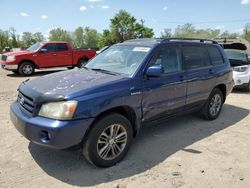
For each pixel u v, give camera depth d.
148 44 4.84
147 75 4.34
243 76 9.58
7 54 14.10
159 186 3.52
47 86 3.91
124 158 4.24
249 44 10.60
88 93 3.65
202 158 4.32
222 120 6.35
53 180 3.62
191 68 5.35
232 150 4.66
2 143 4.70
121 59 4.76
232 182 3.66
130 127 4.16
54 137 3.41
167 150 4.58
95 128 3.71
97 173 3.81
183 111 5.32
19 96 4.22
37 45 14.99
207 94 5.84
